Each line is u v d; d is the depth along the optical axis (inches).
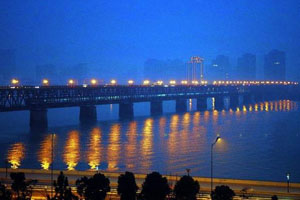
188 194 2992.1
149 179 2994.6
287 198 3403.1
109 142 7465.6
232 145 7244.1
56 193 3112.7
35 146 7017.7
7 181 3934.5
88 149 6771.7
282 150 6815.9
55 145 7130.9
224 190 2972.4
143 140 7706.7
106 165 5605.3
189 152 6525.6
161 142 7475.4
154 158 6058.1
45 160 5930.1
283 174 5152.6
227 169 5374.0
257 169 5398.6
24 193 3398.1
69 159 5994.1
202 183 3828.7
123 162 5797.2
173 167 5477.4
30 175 4151.1
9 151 6569.9
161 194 2962.6
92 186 3048.7
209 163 5728.3
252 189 3590.1
